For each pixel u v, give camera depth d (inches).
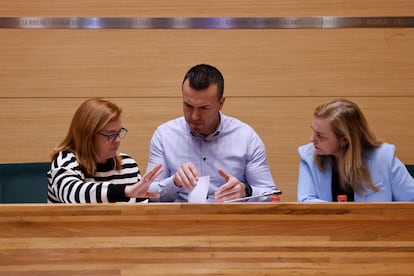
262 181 135.1
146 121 172.2
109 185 104.0
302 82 172.2
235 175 135.8
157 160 136.6
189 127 134.4
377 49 172.1
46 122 171.6
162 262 83.3
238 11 171.5
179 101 172.2
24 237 82.9
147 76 171.9
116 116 117.2
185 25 171.2
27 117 171.5
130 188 102.9
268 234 83.8
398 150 172.9
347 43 171.9
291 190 172.9
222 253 83.5
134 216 83.1
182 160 135.9
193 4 171.2
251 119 172.7
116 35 171.2
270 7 171.6
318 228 84.1
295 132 172.6
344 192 126.5
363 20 171.5
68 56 171.2
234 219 83.6
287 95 172.6
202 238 83.5
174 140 136.8
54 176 112.9
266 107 172.6
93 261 82.9
